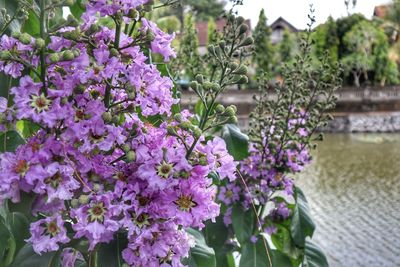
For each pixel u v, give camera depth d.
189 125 0.58
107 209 0.54
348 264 3.45
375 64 14.19
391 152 8.53
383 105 13.10
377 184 6.02
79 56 0.54
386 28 16.59
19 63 0.56
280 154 1.28
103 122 0.55
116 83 0.58
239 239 1.23
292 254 1.38
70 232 0.60
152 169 0.55
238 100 7.46
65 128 0.55
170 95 0.62
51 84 0.56
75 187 0.53
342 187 5.87
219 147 0.61
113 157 0.59
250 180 1.28
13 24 0.71
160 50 0.60
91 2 0.56
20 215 0.66
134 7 0.55
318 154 8.49
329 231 4.15
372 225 4.27
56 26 0.57
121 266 0.60
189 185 0.56
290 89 1.31
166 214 0.56
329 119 1.32
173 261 0.59
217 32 1.40
